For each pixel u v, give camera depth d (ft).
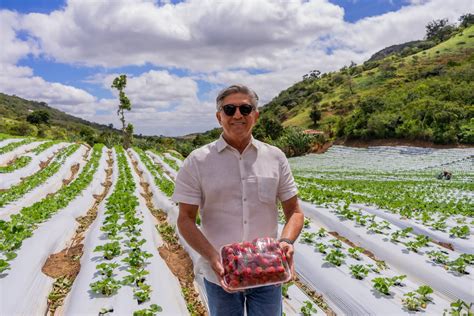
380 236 26.07
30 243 22.04
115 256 20.65
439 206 38.01
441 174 74.08
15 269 18.26
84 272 18.57
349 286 17.98
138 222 25.71
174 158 96.84
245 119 8.66
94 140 150.10
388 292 17.30
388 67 274.57
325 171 98.27
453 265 20.17
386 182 63.82
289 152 155.74
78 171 67.26
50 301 16.94
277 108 320.70
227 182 8.73
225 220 8.86
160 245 25.96
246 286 7.94
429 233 28.27
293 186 9.57
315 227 28.94
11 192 39.58
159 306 15.15
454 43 285.23
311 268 20.31
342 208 35.27
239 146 8.98
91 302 15.49
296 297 17.31
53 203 32.73
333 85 307.37
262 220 9.00
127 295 16.14
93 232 25.36
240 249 8.20
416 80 221.87
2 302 15.25
